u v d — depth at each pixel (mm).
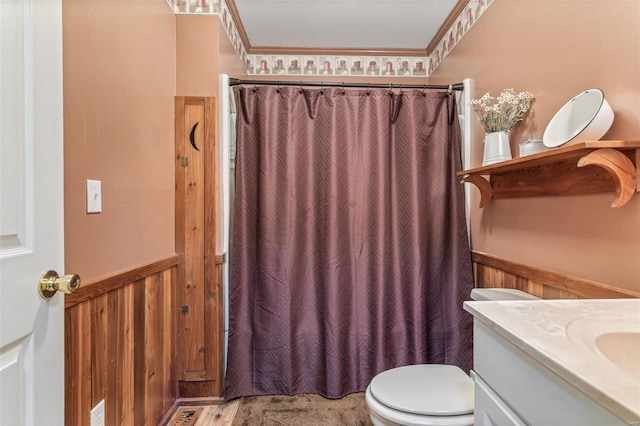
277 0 1950
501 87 1546
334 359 1713
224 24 1846
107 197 1122
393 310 1779
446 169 1810
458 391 1144
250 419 1560
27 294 634
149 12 1430
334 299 1732
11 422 596
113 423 1146
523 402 631
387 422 1064
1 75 578
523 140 1388
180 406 1681
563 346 577
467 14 1899
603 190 987
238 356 1724
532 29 1320
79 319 980
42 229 678
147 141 1411
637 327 670
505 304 825
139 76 1343
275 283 1748
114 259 1162
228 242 1790
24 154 632
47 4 695
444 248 1809
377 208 1759
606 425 452
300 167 1762
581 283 1048
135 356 1293
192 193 1696
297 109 1767
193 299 1697
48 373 692
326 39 2453
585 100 1029
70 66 948
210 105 1700
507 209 1485
